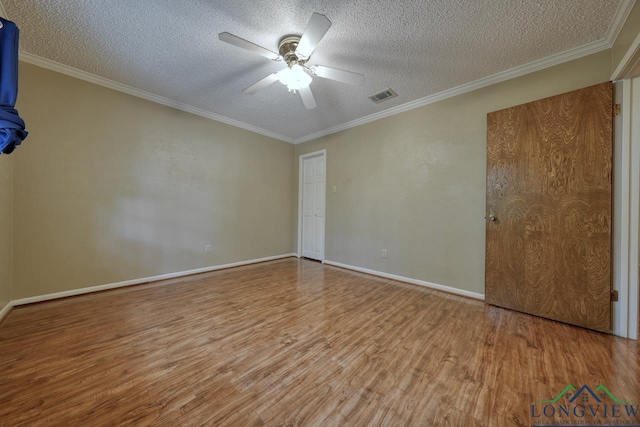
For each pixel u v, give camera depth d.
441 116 2.88
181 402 1.20
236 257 3.98
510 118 2.32
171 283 3.06
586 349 1.67
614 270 1.86
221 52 2.16
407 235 3.19
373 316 2.18
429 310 2.32
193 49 2.12
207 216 3.61
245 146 4.05
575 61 2.08
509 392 1.28
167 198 3.21
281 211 4.64
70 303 2.37
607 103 1.86
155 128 3.08
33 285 2.32
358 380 1.36
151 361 1.51
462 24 1.81
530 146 2.21
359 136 3.76
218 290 2.84
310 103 2.36
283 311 2.27
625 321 1.82
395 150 3.32
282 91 2.87
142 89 2.86
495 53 2.14
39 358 1.52
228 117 3.70
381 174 3.48
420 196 3.07
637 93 1.78
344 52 2.13
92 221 2.64
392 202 3.35
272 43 2.03
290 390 1.29
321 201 4.46
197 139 3.47
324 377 1.39
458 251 2.75
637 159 1.79
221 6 1.66
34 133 2.30
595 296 1.91
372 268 3.57
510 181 2.32
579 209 1.97
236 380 1.35
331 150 4.17
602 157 1.88
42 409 1.14
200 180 3.52
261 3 1.63
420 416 1.13
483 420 1.11
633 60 1.60
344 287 2.98
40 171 2.33
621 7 1.62
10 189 2.15
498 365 1.50
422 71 2.42
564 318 2.04
